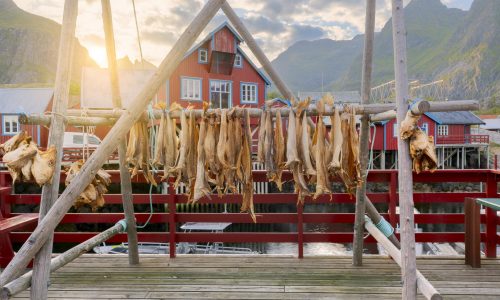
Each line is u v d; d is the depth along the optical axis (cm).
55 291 342
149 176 327
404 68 249
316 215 440
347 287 346
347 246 1339
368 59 343
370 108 308
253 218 309
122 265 408
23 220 405
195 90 2120
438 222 450
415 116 235
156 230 1695
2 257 419
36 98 2303
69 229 1611
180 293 337
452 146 2945
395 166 2756
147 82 259
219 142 294
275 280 364
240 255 439
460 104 252
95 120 299
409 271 250
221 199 453
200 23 267
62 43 259
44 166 242
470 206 401
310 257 432
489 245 433
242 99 2312
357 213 388
